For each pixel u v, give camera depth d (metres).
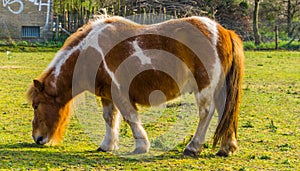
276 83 20.38
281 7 47.22
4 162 8.24
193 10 33.06
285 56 31.52
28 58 26.66
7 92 16.66
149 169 8.12
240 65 9.07
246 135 11.19
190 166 8.37
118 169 8.10
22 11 36.72
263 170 8.27
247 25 41.94
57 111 9.48
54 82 9.34
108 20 9.36
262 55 31.98
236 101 8.98
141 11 31.33
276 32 37.16
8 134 10.80
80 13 34.91
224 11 41.44
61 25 35.97
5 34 36.69
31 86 9.55
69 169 7.98
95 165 8.30
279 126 12.34
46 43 34.00
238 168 8.33
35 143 9.82
